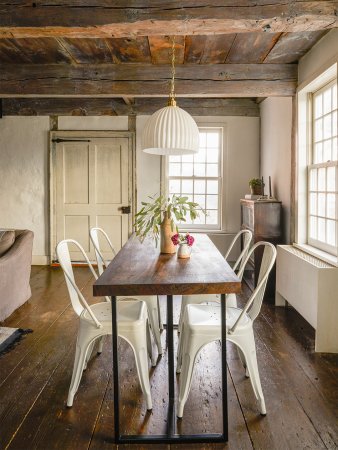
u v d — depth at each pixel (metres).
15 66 4.27
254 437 1.98
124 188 6.32
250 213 5.02
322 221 3.73
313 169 4.00
